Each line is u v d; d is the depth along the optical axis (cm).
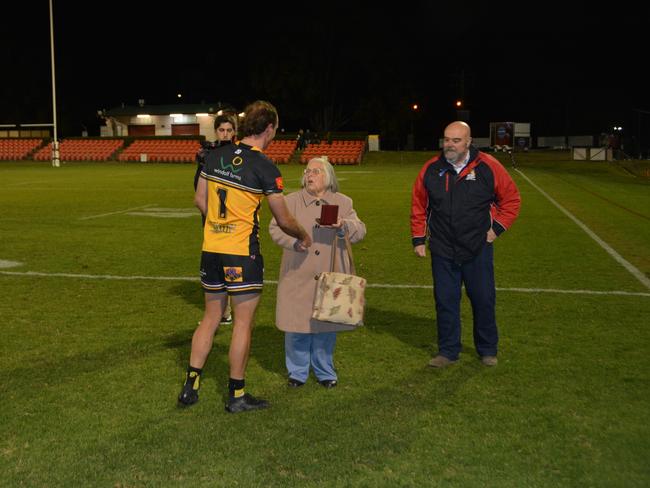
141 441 385
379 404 440
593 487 337
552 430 400
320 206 471
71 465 356
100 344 568
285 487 334
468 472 350
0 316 658
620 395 455
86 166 3934
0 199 1886
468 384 478
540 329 616
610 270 895
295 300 465
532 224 1373
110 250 1055
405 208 1689
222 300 441
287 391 465
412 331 614
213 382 484
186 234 1226
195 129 5403
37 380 481
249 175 417
